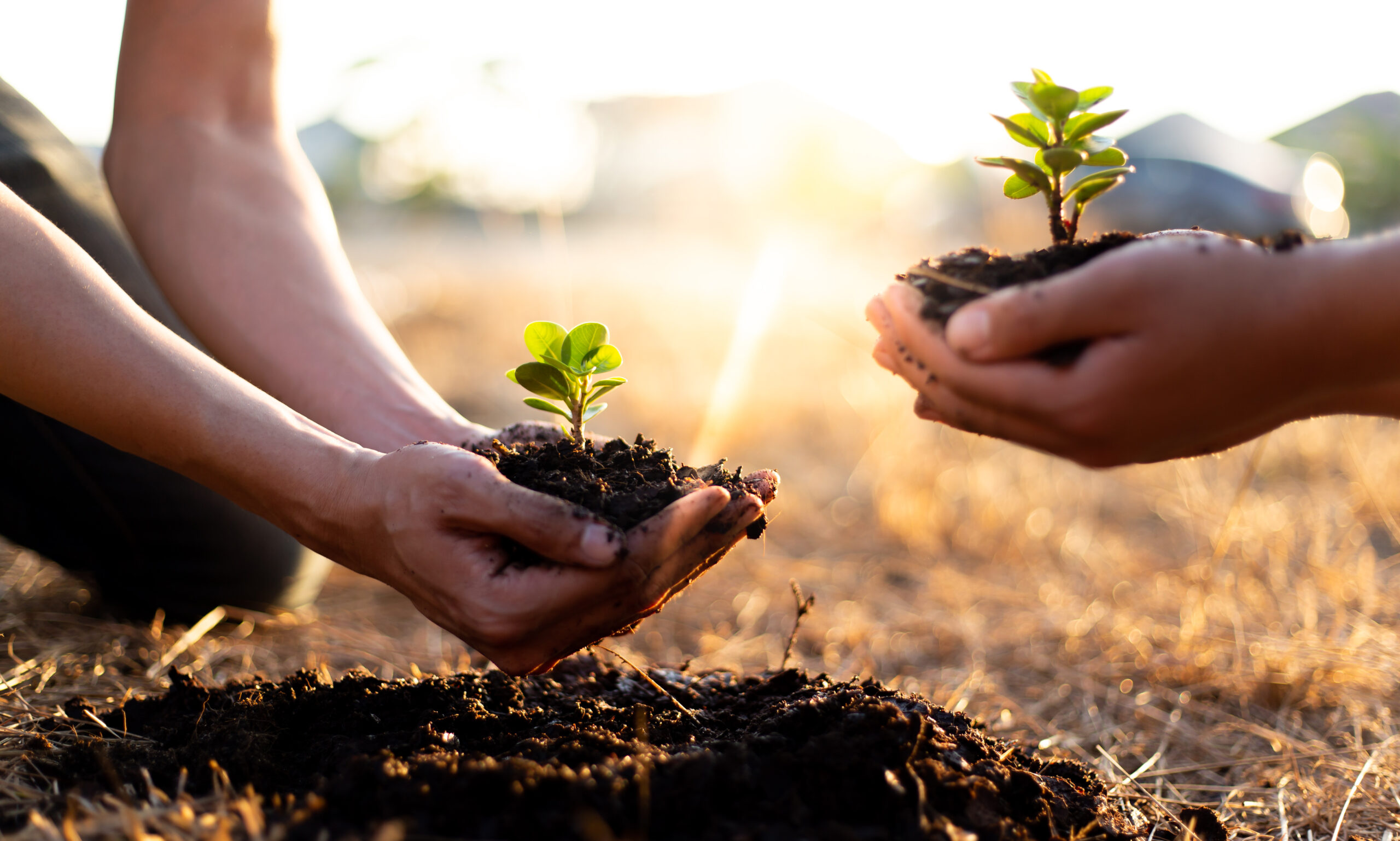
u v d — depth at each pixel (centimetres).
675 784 60
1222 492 155
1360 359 59
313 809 59
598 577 62
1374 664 94
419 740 65
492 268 515
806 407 232
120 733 70
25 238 64
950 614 118
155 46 83
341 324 79
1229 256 58
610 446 70
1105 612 115
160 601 96
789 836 59
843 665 100
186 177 82
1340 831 75
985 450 184
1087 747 86
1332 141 569
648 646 104
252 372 79
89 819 60
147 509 91
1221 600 112
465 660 94
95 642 92
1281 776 81
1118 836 65
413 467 63
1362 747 84
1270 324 58
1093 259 63
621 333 328
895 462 172
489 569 62
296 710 69
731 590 126
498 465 67
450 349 289
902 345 63
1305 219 394
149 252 82
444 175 481
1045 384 59
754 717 70
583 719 69
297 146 88
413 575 64
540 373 69
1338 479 166
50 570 107
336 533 65
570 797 59
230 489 67
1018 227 179
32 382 64
